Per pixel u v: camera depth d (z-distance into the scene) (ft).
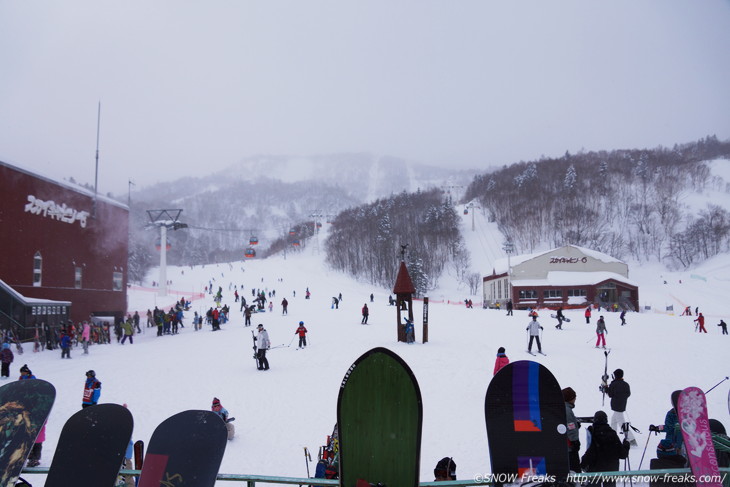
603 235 360.28
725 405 37.06
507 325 89.97
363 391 10.44
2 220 92.68
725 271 248.93
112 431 11.25
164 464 10.50
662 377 47.32
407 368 10.27
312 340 75.05
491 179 486.38
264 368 54.34
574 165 442.50
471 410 36.76
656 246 341.21
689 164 420.77
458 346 65.77
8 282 93.45
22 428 11.89
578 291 178.19
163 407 39.17
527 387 10.98
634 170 416.05
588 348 64.49
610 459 17.28
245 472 25.36
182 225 214.48
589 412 35.32
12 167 95.20
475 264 343.87
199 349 72.33
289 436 31.45
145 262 322.55
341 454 10.28
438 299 296.51
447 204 385.91
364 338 74.84
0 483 11.32
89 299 116.67
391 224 364.17
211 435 10.71
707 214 334.24
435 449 28.14
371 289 299.99
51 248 104.68
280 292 233.14
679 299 197.26
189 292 230.07
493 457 10.71
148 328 110.73
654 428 19.07
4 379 51.78
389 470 10.05
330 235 435.94
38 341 74.02
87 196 117.19
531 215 375.66
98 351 74.08
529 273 184.14
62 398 42.78
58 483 10.96
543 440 10.69
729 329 85.81
